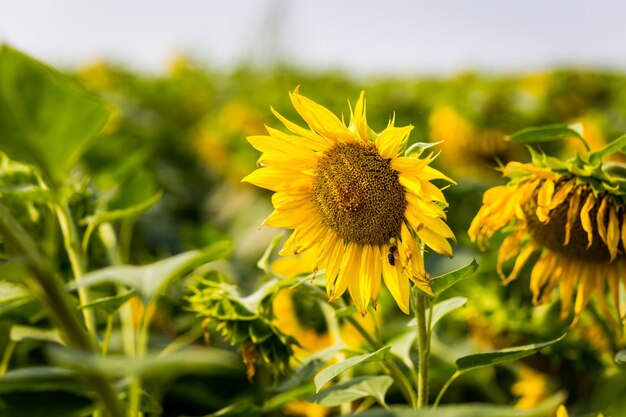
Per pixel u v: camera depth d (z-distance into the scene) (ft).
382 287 4.35
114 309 2.95
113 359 2.10
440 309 3.17
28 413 2.52
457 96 7.92
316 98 8.45
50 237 3.54
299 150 3.17
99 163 5.47
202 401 4.12
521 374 4.11
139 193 4.50
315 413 4.06
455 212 5.60
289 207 3.23
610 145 3.40
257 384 4.12
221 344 4.48
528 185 3.49
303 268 4.15
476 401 4.33
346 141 3.16
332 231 3.23
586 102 8.80
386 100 8.48
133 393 2.57
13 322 3.51
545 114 7.41
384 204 3.13
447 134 6.53
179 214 7.60
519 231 3.62
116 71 10.73
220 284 3.44
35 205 3.66
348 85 10.11
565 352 3.92
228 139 7.84
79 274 3.25
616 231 3.40
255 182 3.21
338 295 3.20
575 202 3.45
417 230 3.08
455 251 4.65
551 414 3.59
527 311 4.07
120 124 7.87
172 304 4.53
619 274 3.70
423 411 2.37
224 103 10.14
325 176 3.18
